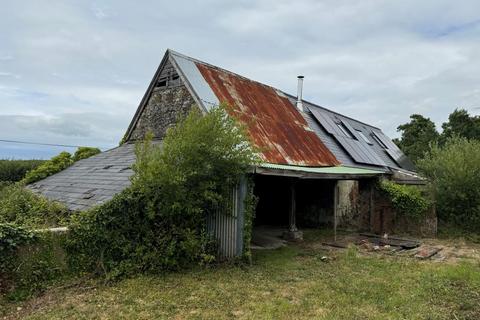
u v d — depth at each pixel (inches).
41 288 264.4
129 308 239.0
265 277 316.5
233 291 276.8
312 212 649.6
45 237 276.7
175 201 324.5
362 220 617.0
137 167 323.6
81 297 256.2
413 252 438.9
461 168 572.1
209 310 239.5
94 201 361.7
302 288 289.4
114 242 306.2
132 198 317.1
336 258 394.0
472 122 1220.5
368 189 613.9
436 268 354.3
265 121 542.3
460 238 544.7
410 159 1181.1
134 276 301.4
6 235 257.6
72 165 584.7
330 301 259.0
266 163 421.7
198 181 339.0
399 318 229.5
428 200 581.6
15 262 260.2
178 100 508.4
